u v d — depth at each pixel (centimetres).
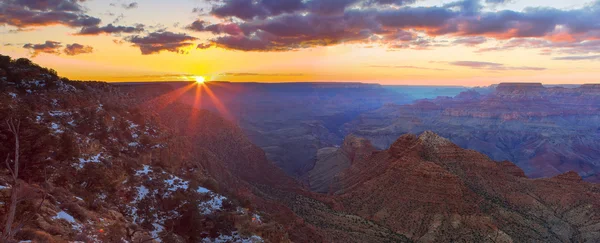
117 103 7300
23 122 3788
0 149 3328
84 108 5938
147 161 5850
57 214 2967
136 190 4788
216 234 4616
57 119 5194
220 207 5272
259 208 6638
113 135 5809
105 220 3462
